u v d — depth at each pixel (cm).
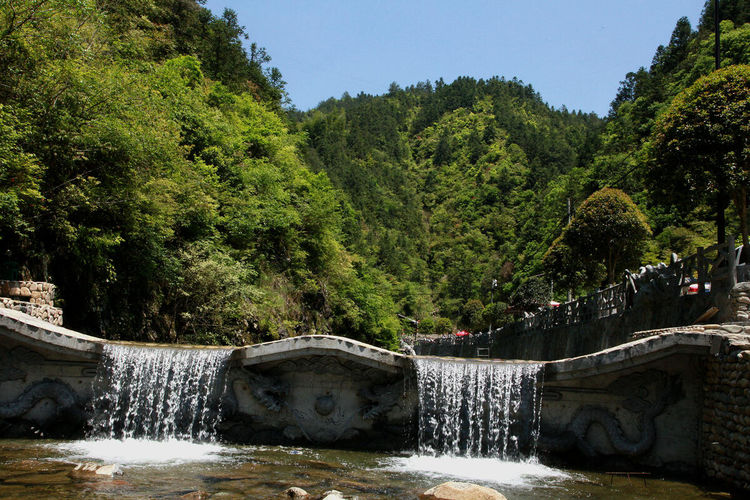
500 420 1184
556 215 7456
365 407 1248
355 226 8050
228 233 2952
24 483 825
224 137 3097
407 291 11275
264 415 1257
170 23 4775
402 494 860
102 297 2003
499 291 8600
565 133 18825
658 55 9981
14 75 1495
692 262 1445
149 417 1246
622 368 1116
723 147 1579
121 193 1769
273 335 2897
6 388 1249
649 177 1773
